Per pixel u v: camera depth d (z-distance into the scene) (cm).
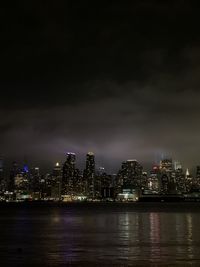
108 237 7975
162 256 5319
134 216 17475
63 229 10231
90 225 11738
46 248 6303
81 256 5416
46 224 12294
